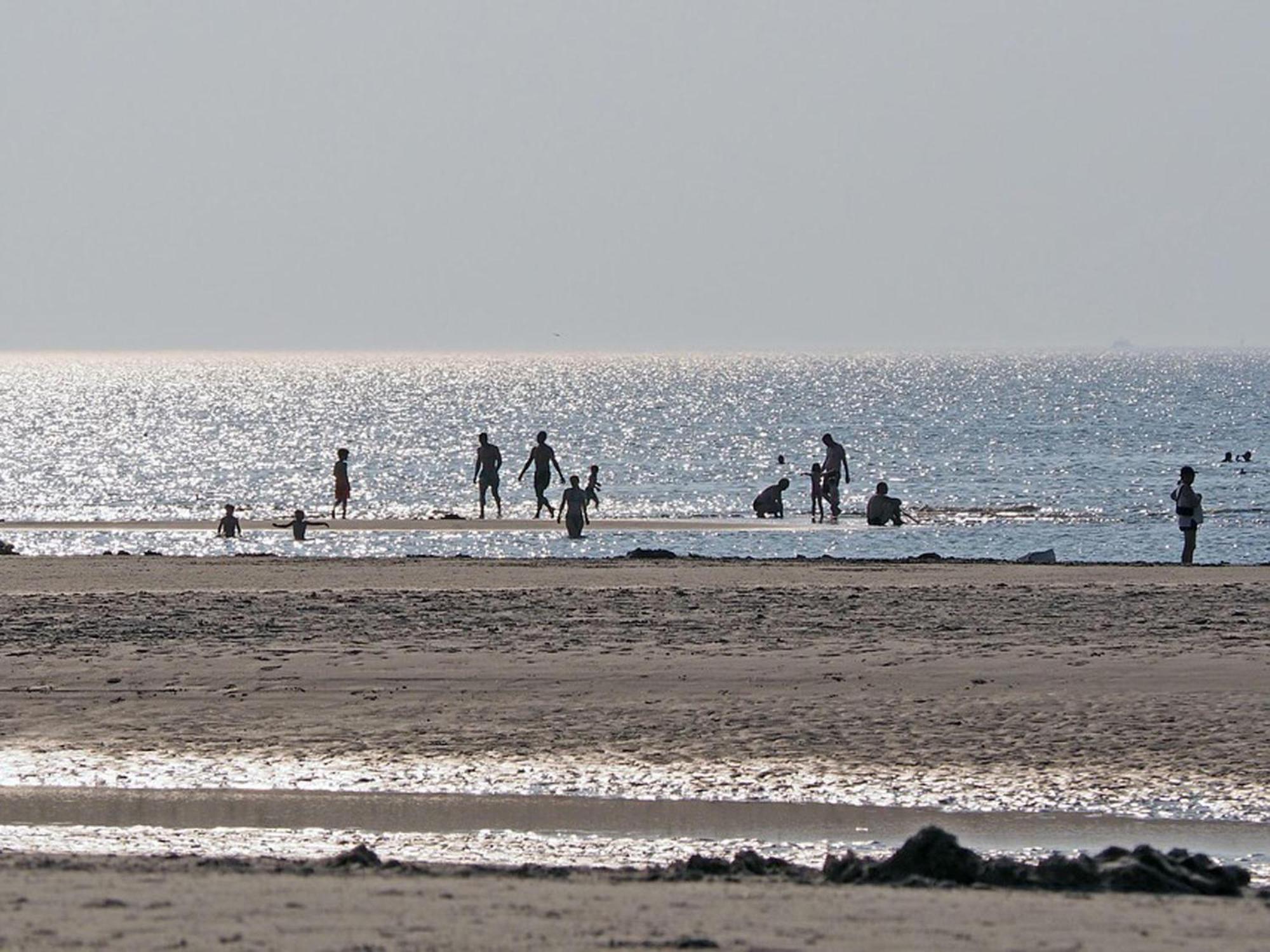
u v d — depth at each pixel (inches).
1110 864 1386.6
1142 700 2394.2
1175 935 1114.1
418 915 1155.9
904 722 2294.5
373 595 3314.5
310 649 2778.1
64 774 2080.5
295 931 1088.2
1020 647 2770.7
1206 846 1745.8
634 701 2428.6
